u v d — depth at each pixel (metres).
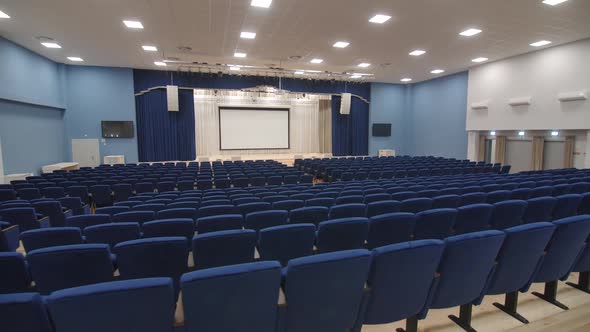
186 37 8.16
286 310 1.61
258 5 6.20
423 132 15.15
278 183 7.50
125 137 12.16
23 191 5.35
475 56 10.23
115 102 11.98
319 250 2.73
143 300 1.29
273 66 11.76
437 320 2.38
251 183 7.26
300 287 1.55
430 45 8.94
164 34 7.90
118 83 11.98
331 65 11.62
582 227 2.34
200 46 8.99
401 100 16.00
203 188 6.79
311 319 1.66
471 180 5.93
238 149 15.12
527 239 2.13
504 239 2.10
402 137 16.12
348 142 15.74
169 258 2.15
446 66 11.74
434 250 1.84
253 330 1.54
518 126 10.16
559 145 9.45
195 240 2.24
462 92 12.81
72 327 1.25
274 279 1.48
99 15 6.68
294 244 2.62
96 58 10.44
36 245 2.56
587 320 2.34
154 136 12.98
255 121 15.25
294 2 6.05
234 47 9.12
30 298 1.20
